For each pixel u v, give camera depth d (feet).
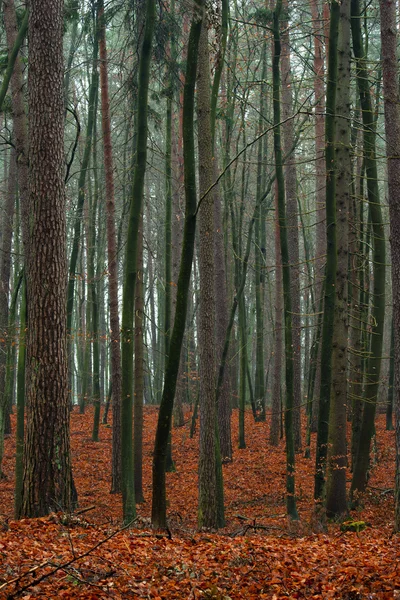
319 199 73.10
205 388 37.40
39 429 30.42
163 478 29.55
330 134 40.24
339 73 40.75
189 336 111.55
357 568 23.44
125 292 37.37
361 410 54.03
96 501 48.29
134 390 50.78
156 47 42.80
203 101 38.01
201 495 36.63
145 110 37.83
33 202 31.55
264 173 79.10
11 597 18.15
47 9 31.91
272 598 20.92
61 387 30.96
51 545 24.38
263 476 57.11
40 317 30.91
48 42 31.91
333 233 39.14
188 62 28.68
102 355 128.88
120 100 46.62
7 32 46.98
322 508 36.06
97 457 66.23
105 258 99.81
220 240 66.33
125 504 35.60
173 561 23.93
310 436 67.87
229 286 90.02
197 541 28.91
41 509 29.99
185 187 28.40
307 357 116.26
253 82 54.34
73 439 75.56
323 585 22.02
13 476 56.75
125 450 36.29
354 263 53.31
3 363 66.59
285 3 61.31
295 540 30.99
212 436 37.06
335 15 39.91
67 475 30.89
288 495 38.60
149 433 80.43
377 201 45.52
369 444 44.47
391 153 35.01
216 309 65.51
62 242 31.76
